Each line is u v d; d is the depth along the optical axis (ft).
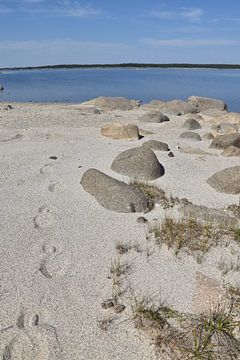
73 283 14.80
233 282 15.01
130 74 330.34
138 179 25.62
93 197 22.68
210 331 12.01
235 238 18.25
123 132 38.81
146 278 15.16
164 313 13.04
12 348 11.67
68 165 28.94
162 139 39.52
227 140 34.71
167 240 17.92
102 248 17.40
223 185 24.34
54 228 19.19
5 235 18.25
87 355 11.57
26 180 25.84
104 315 13.11
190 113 68.08
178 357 11.33
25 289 14.32
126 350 11.73
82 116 59.36
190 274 15.48
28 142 37.17
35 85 167.53
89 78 242.17
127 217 20.47
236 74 344.49
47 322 12.76
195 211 20.56
